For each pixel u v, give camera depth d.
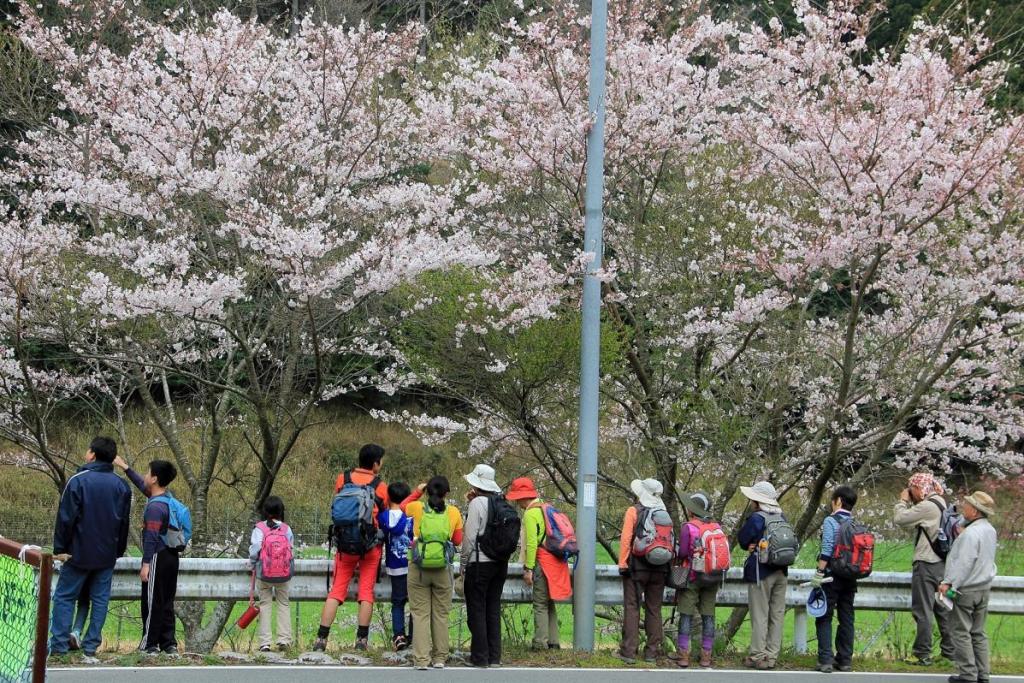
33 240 19.03
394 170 24.95
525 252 22.92
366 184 24.64
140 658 14.45
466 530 15.07
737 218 21.16
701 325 20.12
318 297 19.80
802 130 18.50
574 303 20.95
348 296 21.25
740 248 20.44
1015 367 21.22
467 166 24.92
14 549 8.90
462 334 19.89
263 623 15.50
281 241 18.06
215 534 25.94
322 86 23.00
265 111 22.27
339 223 22.00
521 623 20.34
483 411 22.11
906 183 18.27
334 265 19.52
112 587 15.52
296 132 21.69
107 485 14.38
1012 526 28.67
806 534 22.25
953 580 14.82
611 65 21.59
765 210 20.89
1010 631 24.77
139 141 20.84
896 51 21.80
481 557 15.02
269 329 22.64
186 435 34.38
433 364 20.84
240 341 20.81
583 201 21.67
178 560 15.29
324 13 25.03
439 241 20.09
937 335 21.25
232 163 19.00
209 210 20.83
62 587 14.21
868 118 18.20
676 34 22.53
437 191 22.56
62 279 19.28
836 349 22.34
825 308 27.06
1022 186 18.64
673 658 16.30
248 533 22.00
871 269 18.45
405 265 19.03
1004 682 15.59
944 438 22.05
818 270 21.44
